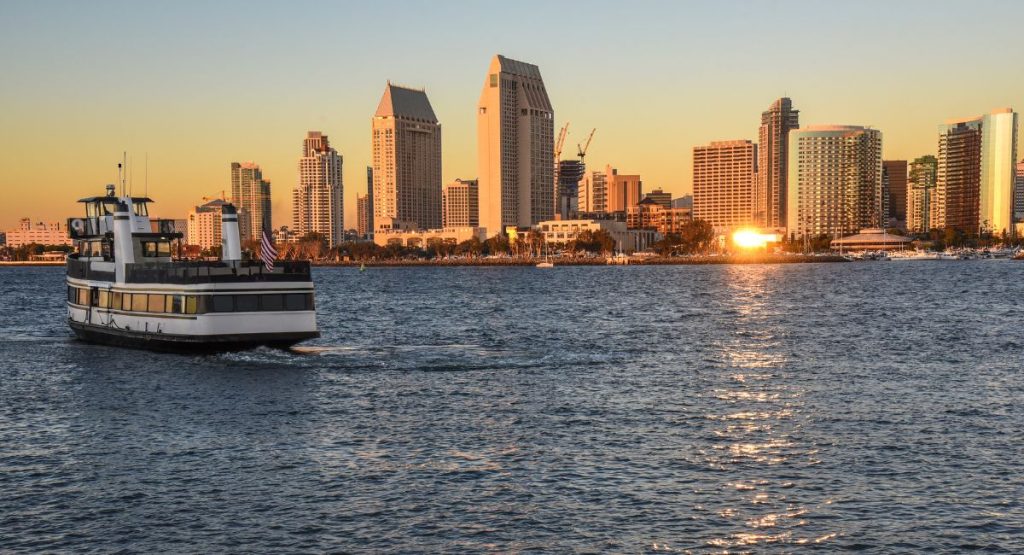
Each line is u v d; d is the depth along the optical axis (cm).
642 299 16400
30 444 4531
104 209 8600
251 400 5606
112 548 3184
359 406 5422
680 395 5759
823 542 3216
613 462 4159
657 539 3253
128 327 7950
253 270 7275
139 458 4259
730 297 16762
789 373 6669
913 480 3853
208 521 3438
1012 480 3834
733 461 4162
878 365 7062
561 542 3231
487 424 4934
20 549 3170
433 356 7619
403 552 3150
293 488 3803
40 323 11575
